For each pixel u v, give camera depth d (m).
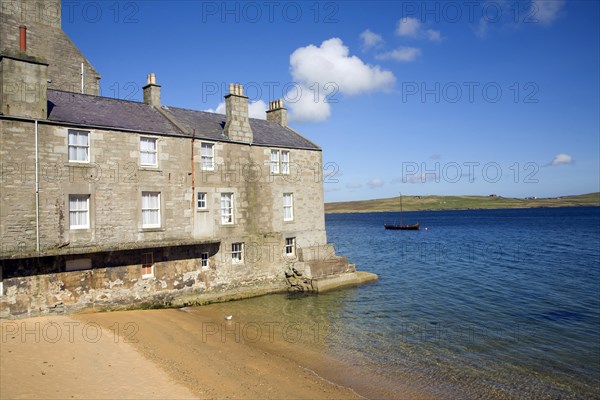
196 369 15.48
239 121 28.72
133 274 23.27
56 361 14.69
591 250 55.25
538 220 137.50
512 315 24.47
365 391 14.51
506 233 87.81
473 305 26.77
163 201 24.47
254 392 13.91
